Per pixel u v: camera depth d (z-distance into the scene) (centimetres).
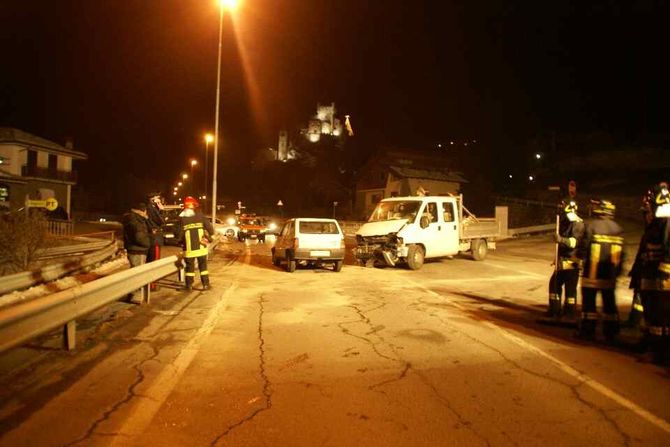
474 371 577
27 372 541
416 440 402
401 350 661
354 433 414
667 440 407
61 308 568
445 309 944
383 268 1658
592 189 4456
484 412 459
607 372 577
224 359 612
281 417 444
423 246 1623
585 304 721
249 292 1123
